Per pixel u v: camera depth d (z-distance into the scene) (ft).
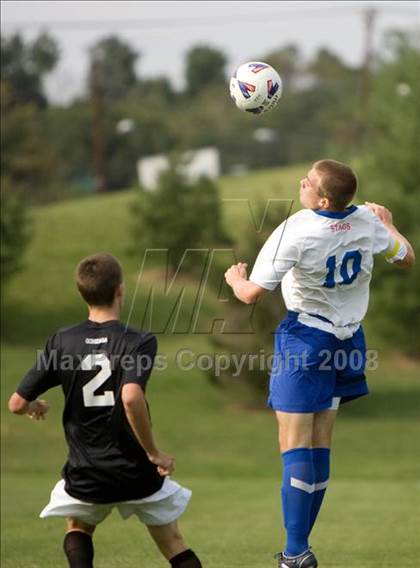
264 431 293.02
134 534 117.50
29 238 393.91
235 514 143.74
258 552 104.06
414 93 381.19
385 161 368.27
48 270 462.19
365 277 75.87
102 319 67.51
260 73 84.02
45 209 565.94
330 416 76.23
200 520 136.98
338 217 73.56
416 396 340.18
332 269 73.61
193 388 337.72
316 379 74.08
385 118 388.78
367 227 75.10
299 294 74.74
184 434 286.66
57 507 67.41
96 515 68.03
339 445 275.39
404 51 394.73
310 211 74.13
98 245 497.05
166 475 65.87
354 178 73.51
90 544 68.74
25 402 67.67
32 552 103.96
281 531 124.67
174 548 68.49
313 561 72.49
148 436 64.08
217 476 231.91
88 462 65.77
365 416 317.22
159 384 340.18
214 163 645.51
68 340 66.90
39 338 385.09
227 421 304.09
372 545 107.14
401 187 364.58
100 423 65.51
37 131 567.59
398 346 383.04
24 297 429.38
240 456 260.83
